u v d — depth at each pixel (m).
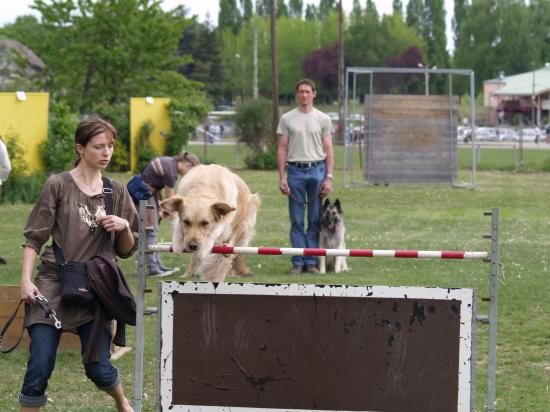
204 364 6.08
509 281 13.59
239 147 50.00
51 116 28.91
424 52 137.88
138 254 6.25
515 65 148.25
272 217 23.00
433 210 25.22
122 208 6.43
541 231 20.45
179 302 6.07
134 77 50.31
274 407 6.06
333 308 6.00
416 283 13.33
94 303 6.16
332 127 14.87
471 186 32.88
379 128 33.19
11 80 61.09
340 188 32.56
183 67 124.19
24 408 6.05
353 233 19.92
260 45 139.12
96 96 49.66
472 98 32.62
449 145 33.44
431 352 5.97
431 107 33.25
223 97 133.88
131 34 49.88
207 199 9.58
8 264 14.99
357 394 6.02
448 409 5.98
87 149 6.27
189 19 52.25
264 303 6.02
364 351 6.00
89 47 49.03
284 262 16.08
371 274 14.50
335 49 127.19
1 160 14.29
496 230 6.08
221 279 11.09
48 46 51.56
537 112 120.44
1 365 9.00
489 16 150.50
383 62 131.75
